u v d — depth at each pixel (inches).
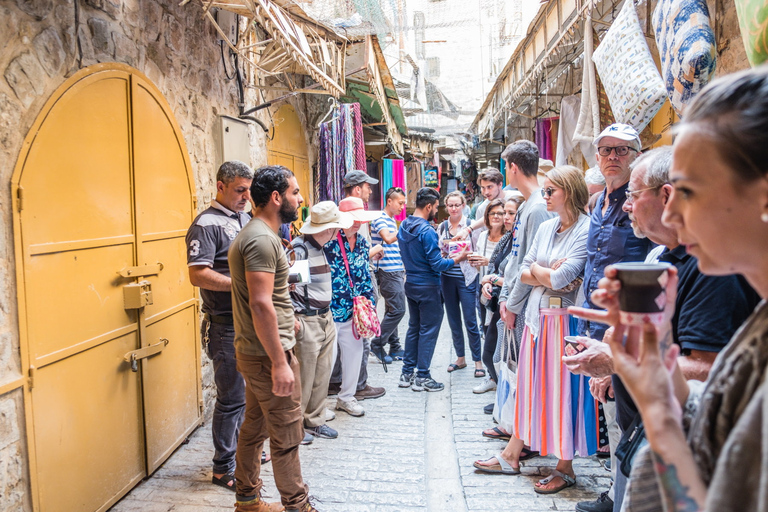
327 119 285.4
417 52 394.6
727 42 90.0
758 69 24.7
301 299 129.0
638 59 96.0
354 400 156.8
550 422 106.0
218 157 155.3
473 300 189.2
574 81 215.5
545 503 103.8
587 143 163.3
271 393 91.3
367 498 107.3
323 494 109.1
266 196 93.0
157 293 119.9
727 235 25.2
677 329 55.1
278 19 116.4
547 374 105.5
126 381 108.3
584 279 92.0
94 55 98.3
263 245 87.0
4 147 78.0
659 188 59.6
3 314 77.9
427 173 494.3
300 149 256.1
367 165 363.6
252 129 182.5
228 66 164.1
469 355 221.0
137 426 112.6
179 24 133.5
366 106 324.2
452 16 163.6
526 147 125.1
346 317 151.2
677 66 80.1
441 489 110.6
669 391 29.1
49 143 86.4
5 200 78.2
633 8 100.3
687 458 27.2
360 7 149.7
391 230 191.0
